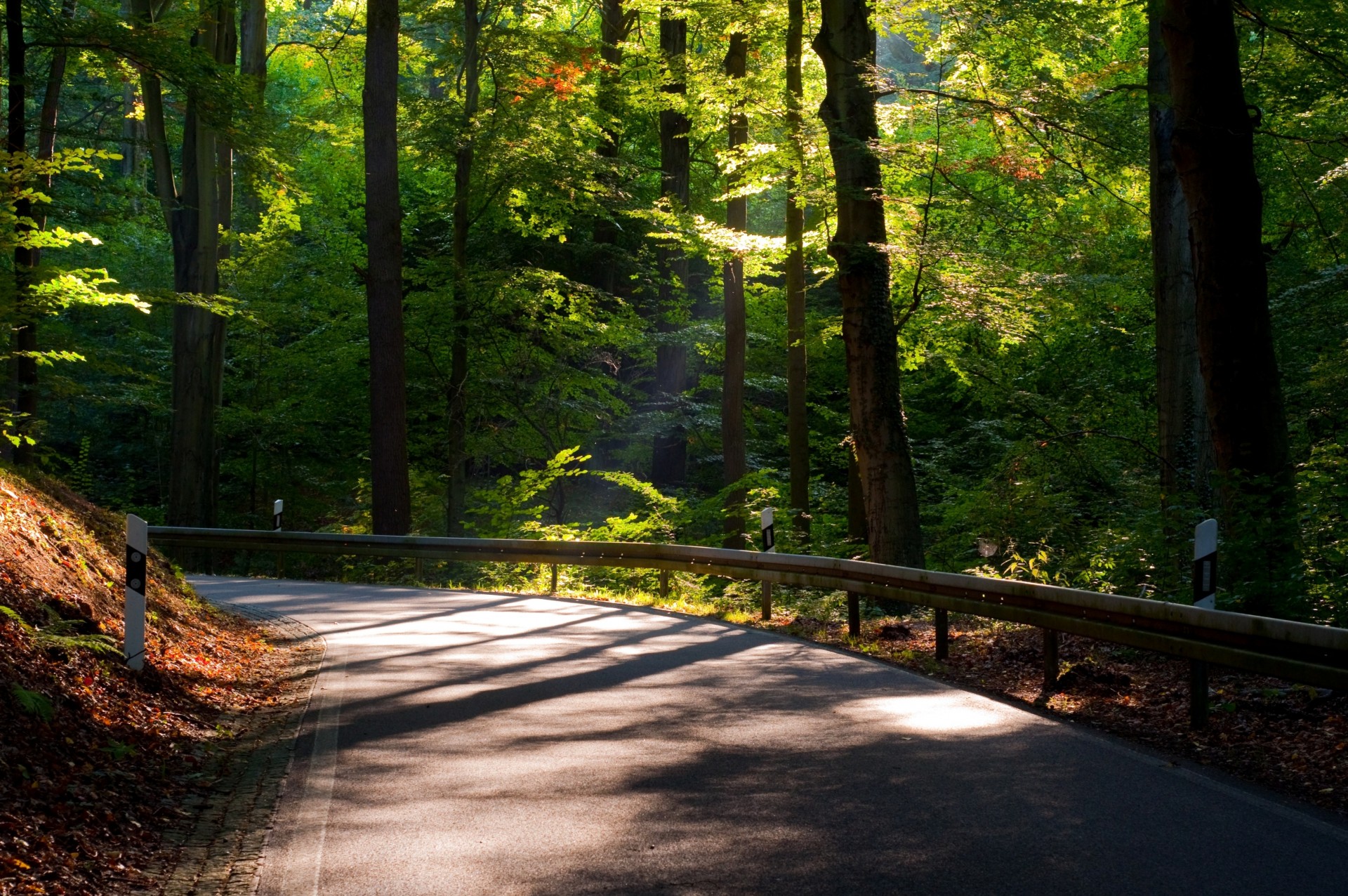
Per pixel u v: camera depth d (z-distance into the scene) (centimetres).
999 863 550
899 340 2459
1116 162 1820
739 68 2588
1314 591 1066
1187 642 828
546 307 3033
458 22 2906
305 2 4828
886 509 1834
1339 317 1941
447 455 3391
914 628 1454
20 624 779
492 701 966
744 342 2720
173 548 2950
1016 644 1214
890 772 721
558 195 2859
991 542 1962
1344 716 795
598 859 562
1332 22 1466
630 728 856
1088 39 1895
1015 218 1964
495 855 570
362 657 1208
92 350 1789
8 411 1408
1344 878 524
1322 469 1373
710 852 570
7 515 980
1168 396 1748
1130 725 858
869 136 1855
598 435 3247
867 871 541
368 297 2533
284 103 4747
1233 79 1209
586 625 1484
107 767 678
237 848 589
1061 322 2342
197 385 2958
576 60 2847
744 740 815
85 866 538
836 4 1859
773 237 2312
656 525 2497
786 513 2433
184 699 913
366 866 557
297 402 3406
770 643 1317
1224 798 656
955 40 1830
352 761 762
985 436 3047
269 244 3303
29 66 2566
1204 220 1212
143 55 1991
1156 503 1738
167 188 2866
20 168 1367
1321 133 1859
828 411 3238
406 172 3978
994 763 745
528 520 2512
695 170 3700
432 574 2489
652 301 3369
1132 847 571
